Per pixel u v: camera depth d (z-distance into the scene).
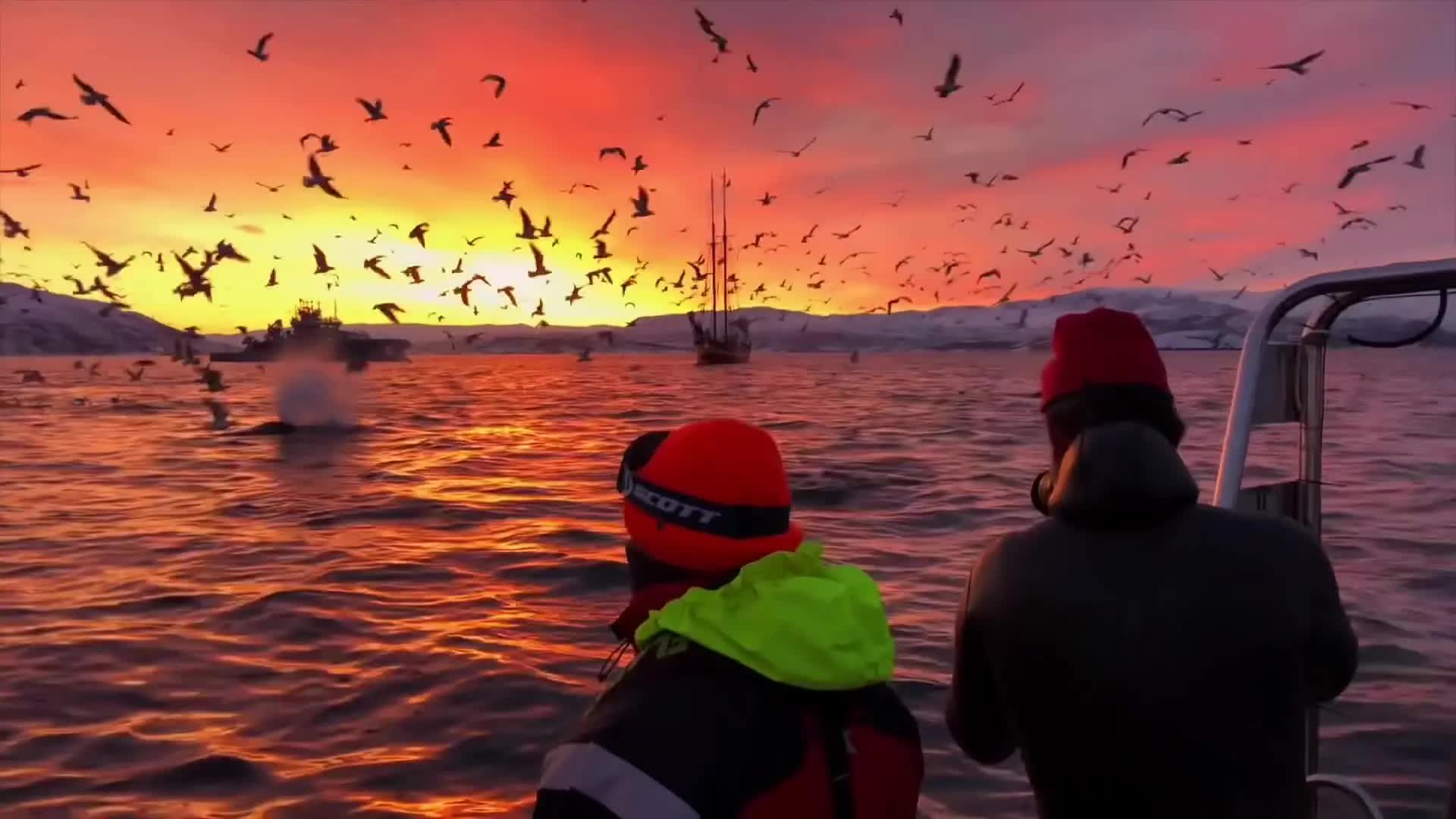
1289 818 1.63
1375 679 5.66
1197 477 13.79
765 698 1.31
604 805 1.22
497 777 4.92
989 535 11.01
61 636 7.33
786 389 52.06
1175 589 1.62
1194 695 1.58
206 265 10.69
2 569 9.83
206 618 7.84
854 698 1.43
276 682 6.26
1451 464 8.90
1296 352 2.29
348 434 27.39
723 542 1.43
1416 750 4.73
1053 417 1.91
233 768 5.02
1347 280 2.16
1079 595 1.67
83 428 30.41
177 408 40.59
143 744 5.34
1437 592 7.31
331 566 9.74
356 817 4.52
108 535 11.71
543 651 6.85
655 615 1.41
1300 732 1.65
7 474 18.41
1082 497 1.70
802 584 1.36
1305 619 1.62
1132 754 1.62
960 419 27.91
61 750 5.27
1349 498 10.45
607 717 1.31
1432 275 2.05
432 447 23.23
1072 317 1.93
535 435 26.73
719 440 1.47
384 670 6.46
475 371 118.94
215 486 16.41
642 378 80.69
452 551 10.49
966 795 4.61
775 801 1.27
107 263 10.77
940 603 7.97
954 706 2.00
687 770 1.23
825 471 16.16
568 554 10.21
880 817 1.39
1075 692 1.65
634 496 1.52
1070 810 1.72
